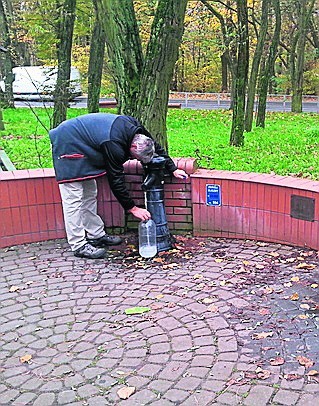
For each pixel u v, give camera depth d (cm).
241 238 461
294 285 358
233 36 1102
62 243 467
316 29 2469
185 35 1733
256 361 266
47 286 375
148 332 302
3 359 281
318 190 408
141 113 497
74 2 1070
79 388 252
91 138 405
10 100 1928
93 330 308
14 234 463
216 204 458
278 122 1589
